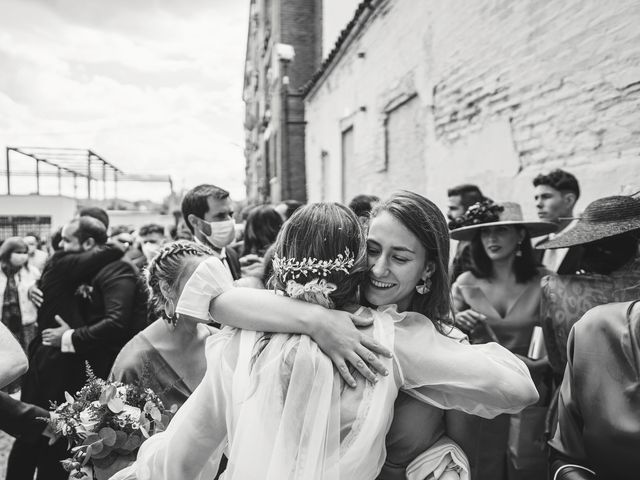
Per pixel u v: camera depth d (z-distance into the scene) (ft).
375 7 22.81
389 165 22.65
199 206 9.78
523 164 12.03
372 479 3.44
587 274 5.90
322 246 3.62
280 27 46.09
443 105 16.47
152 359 5.90
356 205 10.19
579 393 3.73
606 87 9.11
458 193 11.53
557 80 10.60
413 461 3.72
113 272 9.53
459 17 15.15
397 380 3.50
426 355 3.51
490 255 8.54
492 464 6.82
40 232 57.67
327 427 3.24
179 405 5.85
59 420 4.99
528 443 7.16
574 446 3.97
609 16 8.98
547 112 10.96
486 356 3.65
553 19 10.66
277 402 3.35
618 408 3.43
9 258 16.35
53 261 9.68
